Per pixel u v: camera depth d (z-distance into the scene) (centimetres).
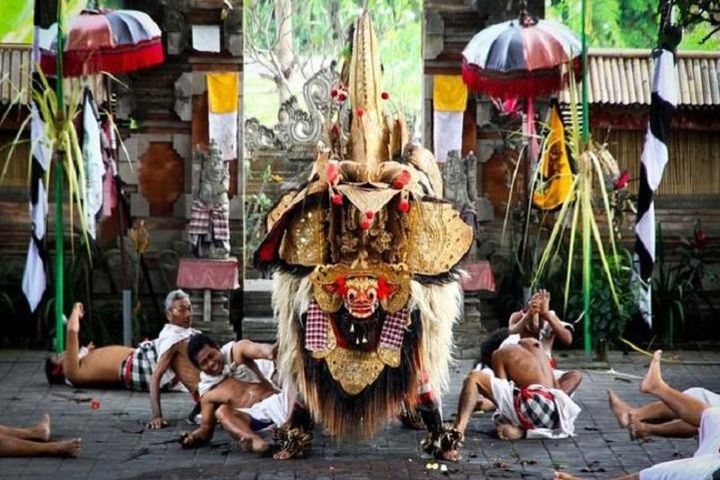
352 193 1469
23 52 2127
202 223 2047
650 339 2084
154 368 1642
